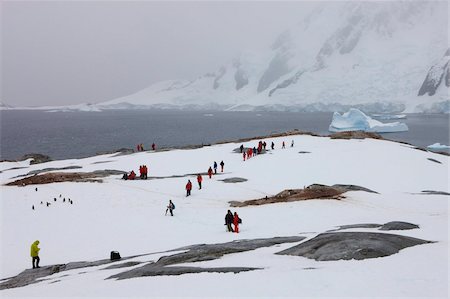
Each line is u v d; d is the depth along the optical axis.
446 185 42.53
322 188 36.19
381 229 19.73
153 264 16.55
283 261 14.41
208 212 32.09
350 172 46.78
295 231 23.11
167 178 46.94
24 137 180.75
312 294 9.86
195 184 43.34
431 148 130.38
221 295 10.39
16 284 18.28
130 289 12.23
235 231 24.91
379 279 10.80
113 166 56.09
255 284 11.23
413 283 10.30
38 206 35.88
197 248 18.53
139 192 40.44
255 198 37.16
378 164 50.69
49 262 22.09
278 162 52.66
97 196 39.00
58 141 162.12
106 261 20.06
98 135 188.00
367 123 163.50
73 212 33.50
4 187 44.69
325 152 57.94
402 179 44.19
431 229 19.53
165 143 152.25
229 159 56.91
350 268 12.25
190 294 10.75
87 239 26.22
